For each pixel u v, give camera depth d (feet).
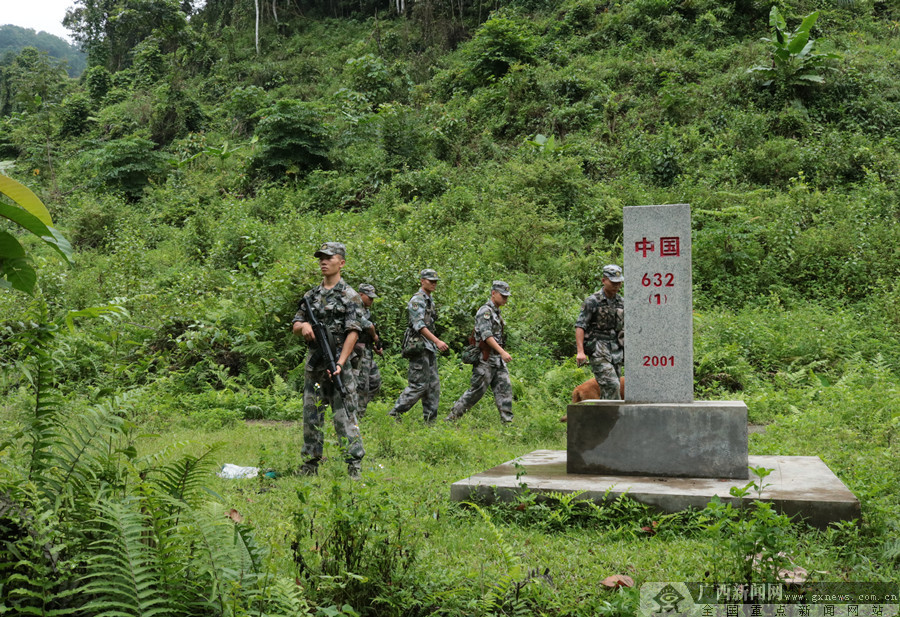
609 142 74.54
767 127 70.38
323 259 19.39
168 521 8.48
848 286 50.75
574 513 14.35
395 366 36.63
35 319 9.85
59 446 9.45
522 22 101.76
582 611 9.76
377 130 86.02
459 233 58.39
